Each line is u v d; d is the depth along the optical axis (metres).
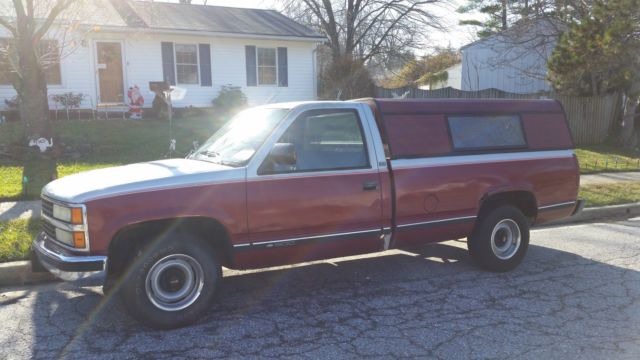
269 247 4.84
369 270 6.25
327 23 30.28
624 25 15.76
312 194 4.95
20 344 4.23
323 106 5.15
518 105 6.34
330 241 5.11
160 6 21.83
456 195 5.72
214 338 4.37
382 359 3.99
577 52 17.39
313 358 4.01
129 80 19.36
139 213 4.33
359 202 5.18
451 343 4.27
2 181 10.07
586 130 19.73
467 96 22.33
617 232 8.38
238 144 5.16
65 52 17.58
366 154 5.27
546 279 5.92
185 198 4.47
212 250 4.68
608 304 5.14
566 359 4.00
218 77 21.11
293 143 4.96
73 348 4.17
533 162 6.24
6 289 5.60
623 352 4.11
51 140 12.53
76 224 4.23
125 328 4.56
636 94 18.16
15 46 14.17
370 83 25.09
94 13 18.38
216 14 22.75
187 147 13.82
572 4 19.67
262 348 4.18
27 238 6.64
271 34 21.41
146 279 4.41
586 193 10.75
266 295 5.41
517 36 21.97
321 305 5.12
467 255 6.89
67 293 5.44
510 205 6.20
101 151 13.17
